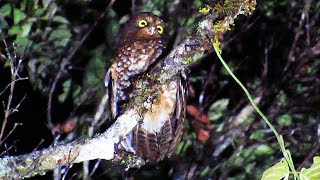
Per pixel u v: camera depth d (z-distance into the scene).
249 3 6.21
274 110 12.55
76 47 12.13
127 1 12.78
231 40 13.15
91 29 12.32
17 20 11.69
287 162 5.38
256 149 12.33
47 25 12.02
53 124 12.09
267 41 13.19
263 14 13.20
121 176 12.03
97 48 12.31
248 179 12.17
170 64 7.05
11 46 11.73
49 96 11.78
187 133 12.45
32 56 12.02
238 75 13.10
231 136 12.41
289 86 12.79
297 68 12.84
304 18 13.04
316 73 12.82
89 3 12.56
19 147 12.34
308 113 12.57
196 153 12.43
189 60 6.90
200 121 12.39
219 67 13.06
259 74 13.19
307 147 12.23
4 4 11.87
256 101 12.64
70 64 12.27
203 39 6.50
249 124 12.49
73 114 11.97
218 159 12.41
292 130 12.26
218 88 12.96
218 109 12.56
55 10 12.01
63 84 12.26
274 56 13.24
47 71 12.18
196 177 12.34
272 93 12.75
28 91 12.33
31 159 6.56
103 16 12.43
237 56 13.28
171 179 12.34
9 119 12.36
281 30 13.29
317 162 5.32
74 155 6.66
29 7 11.80
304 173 5.31
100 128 11.77
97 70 12.16
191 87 12.81
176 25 12.05
